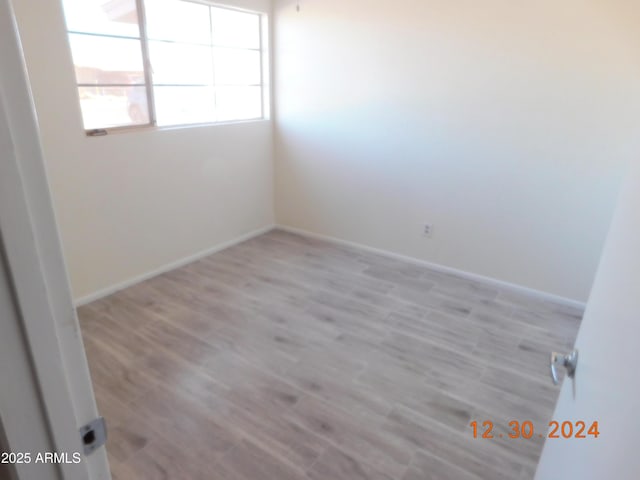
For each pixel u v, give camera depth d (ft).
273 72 13.17
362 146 12.22
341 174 12.89
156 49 10.21
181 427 6.31
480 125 10.28
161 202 10.93
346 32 11.45
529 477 5.65
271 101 13.48
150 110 10.33
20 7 7.51
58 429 1.71
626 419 2.03
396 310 9.72
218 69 11.88
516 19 9.20
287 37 12.51
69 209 9.04
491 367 7.82
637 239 2.43
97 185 9.43
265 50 12.86
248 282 10.91
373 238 12.90
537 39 9.10
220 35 11.68
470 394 7.13
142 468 5.65
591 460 2.45
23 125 1.41
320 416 6.57
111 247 10.02
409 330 8.93
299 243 13.66
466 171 10.78
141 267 10.82
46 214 1.53
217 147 12.09
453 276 11.60
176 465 5.70
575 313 9.84
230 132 12.35
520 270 10.69
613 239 3.05
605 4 8.30
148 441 6.06
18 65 1.38
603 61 8.59
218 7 11.30
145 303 9.76
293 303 9.89
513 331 9.02
